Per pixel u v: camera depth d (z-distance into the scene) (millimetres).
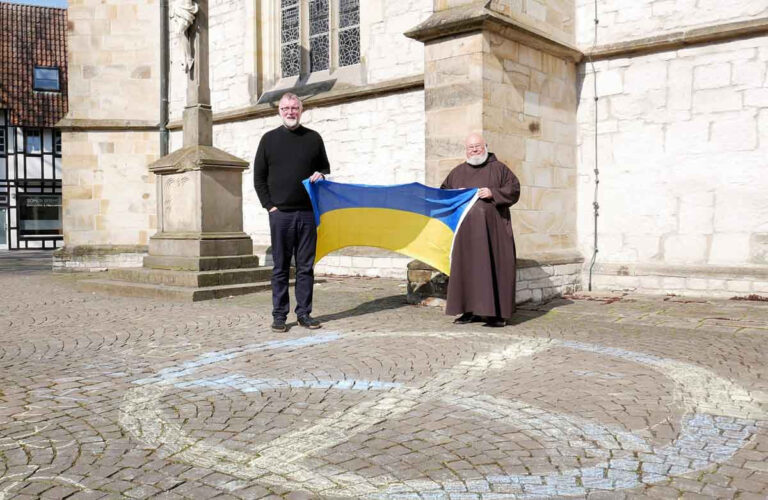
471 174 6645
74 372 4516
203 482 2682
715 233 8469
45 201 32406
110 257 14508
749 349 5219
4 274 13727
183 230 9672
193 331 6094
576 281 9172
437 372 4477
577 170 9453
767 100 8055
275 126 13219
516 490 2605
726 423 3412
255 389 4062
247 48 13703
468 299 6379
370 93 11422
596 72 9227
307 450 3039
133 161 14789
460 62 7520
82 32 14562
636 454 2984
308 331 6062
